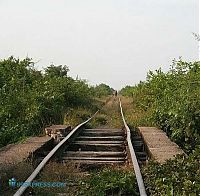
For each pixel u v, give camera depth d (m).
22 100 16.48
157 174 7.63
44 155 11.11
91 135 15.28
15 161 8.73
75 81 33.19
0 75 19.41
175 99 13.05
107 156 11.51
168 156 9.38
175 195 6.43
